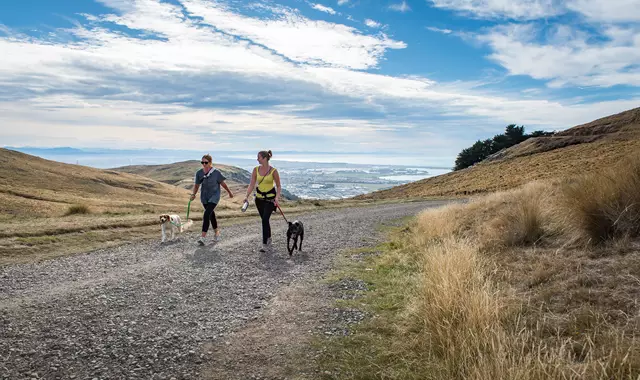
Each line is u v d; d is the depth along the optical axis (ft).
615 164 20.74
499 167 231.91
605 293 12.79
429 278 15.80
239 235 36.99
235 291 18.69
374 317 14.92
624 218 17.61
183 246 30.66
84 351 11.87
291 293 18.39
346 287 19.35
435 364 10.55
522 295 14.44
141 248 29.68
